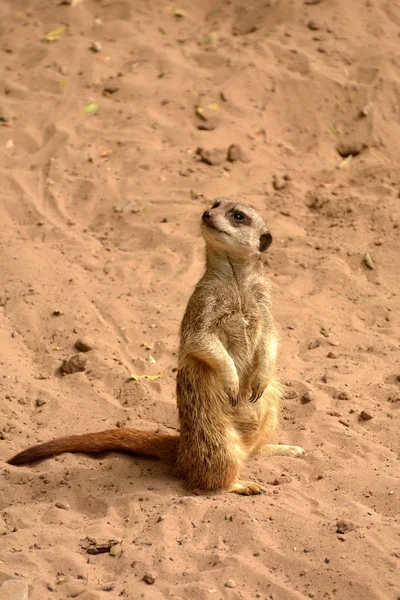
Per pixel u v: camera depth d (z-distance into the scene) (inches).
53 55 671.8
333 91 627.2
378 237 507.2
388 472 313.6
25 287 447.8
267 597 240.7
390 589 241.4
